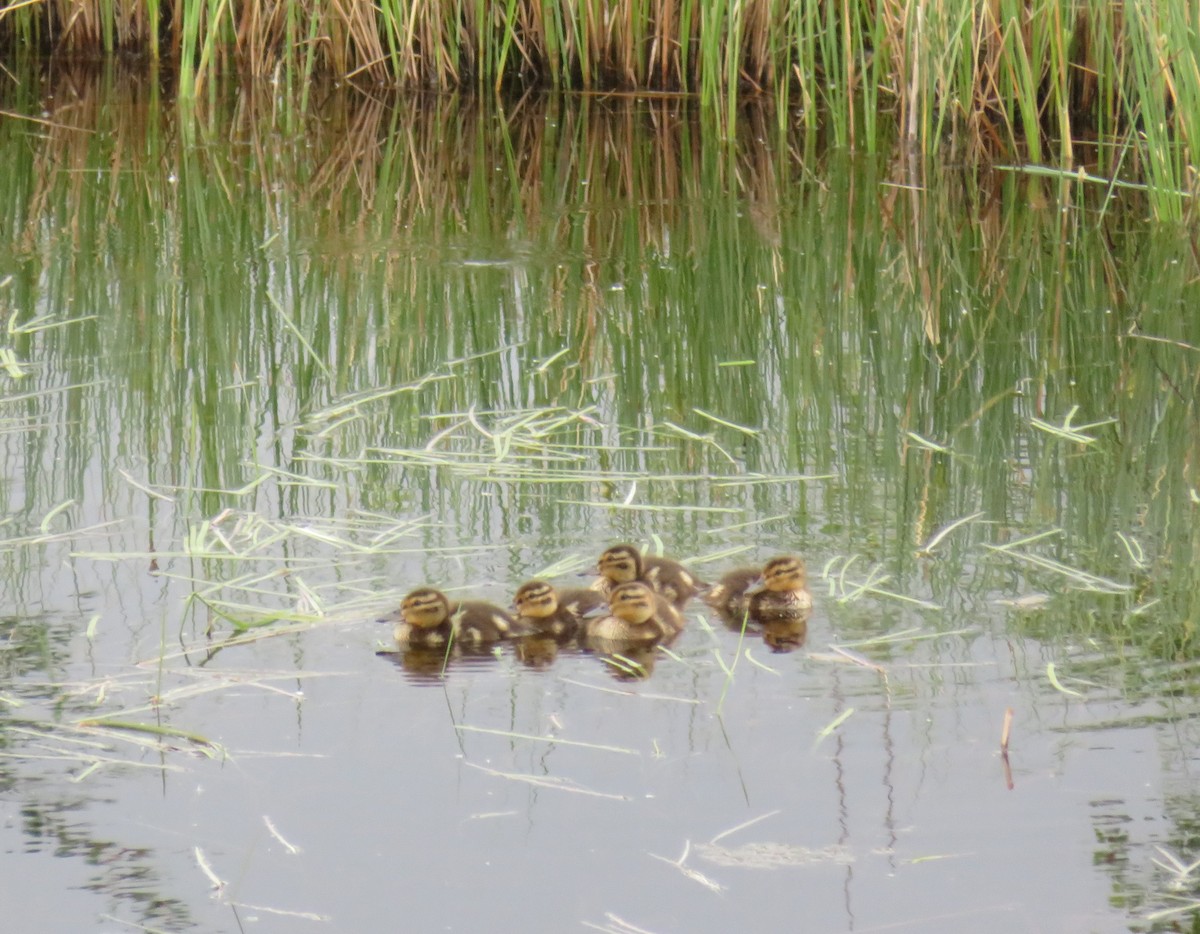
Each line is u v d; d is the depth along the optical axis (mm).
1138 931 6996
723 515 12539
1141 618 10445
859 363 16781
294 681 9492
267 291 18984
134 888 7297
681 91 28594
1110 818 7898
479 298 18984
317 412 14938
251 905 7172
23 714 8961
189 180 24109
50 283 18938
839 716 9055
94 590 10727
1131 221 22297
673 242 21562
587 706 9211
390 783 8258
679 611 10688
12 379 15492
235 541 11734
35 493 12531
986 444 14297
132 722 8875
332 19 29188
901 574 11312
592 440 14328
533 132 27141
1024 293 19391
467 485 13133
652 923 7074
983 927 7043
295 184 24141
